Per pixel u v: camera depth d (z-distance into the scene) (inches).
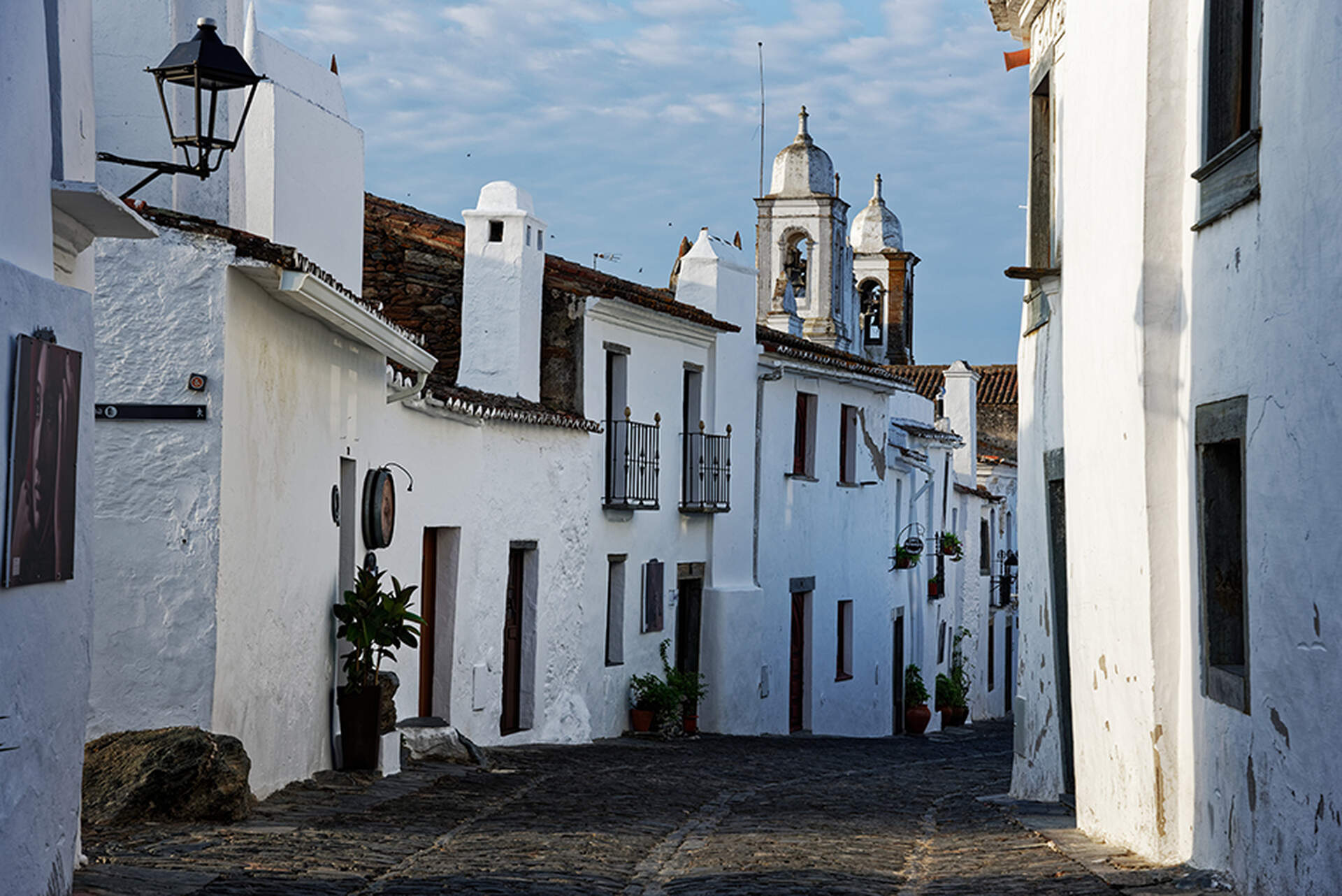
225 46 331.6
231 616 381.1
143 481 369.7
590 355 765.9
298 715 442.3
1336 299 236.2
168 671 368.2
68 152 266.4
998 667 1648.6
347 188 562.6
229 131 451.8
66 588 250.5
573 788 506.9
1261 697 270.2
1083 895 277.6
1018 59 532.1
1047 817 435.2
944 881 313.9
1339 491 234.7
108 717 367.9
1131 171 347.9
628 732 816.3
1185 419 325.4
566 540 736.3
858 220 1897.1
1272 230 267.0
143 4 441.7
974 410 1521.9
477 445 640.4
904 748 934.4
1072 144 408.5
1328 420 239.3
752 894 293.1
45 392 236.1
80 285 290.2
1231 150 287.7
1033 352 506.3
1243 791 280.2
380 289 765.9
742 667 928.3
